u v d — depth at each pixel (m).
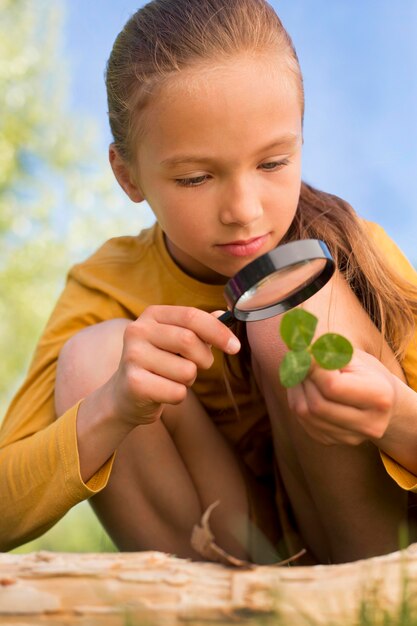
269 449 2.29
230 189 1.77
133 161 1.98
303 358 1.38
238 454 2.23
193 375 1.68
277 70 1.80
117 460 1.90
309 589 1.23
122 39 2.00
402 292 2.00
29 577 1.26
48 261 10.05
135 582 1.26
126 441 1.90
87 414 1.78
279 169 1.80
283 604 1.20
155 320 1.71
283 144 1.78
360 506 1.88
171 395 1.67
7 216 10.02
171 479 1.94
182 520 1.96
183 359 1.68
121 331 1.97
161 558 1.32
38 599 1.24
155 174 1.85
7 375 9.85
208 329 1.66
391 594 1.21
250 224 1.77
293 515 2.21
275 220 1.82
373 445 1.83
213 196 1.79
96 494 1.95
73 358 1.95
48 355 2.13
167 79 1.78
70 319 2.19
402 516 1.92
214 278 2.17
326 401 1.53
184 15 1.87
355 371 1.57
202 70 1.76
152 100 1.80
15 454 1.89
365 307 1.97
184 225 1.83
